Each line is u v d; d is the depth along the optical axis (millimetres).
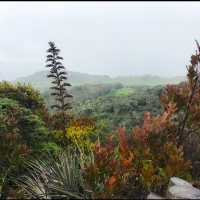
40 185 5727
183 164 5402
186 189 4996
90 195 5289
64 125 8680
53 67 9102
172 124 6289
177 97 6668
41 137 7672
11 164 6543
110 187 4918
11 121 7168
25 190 5695
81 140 8055
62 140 8195
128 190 5273
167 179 5344
